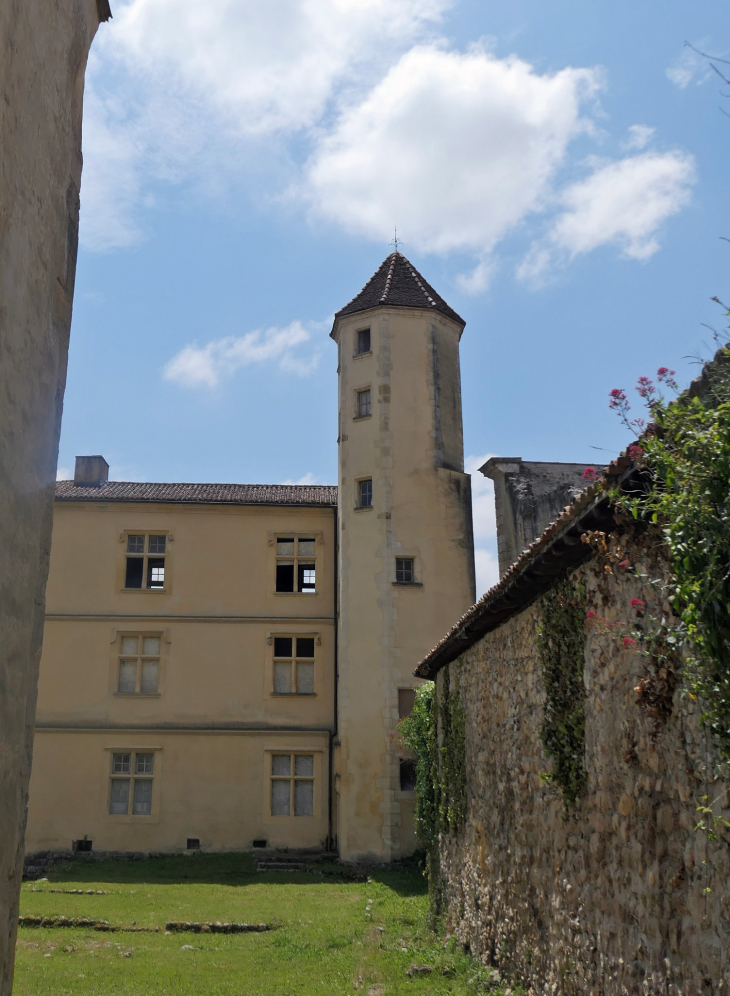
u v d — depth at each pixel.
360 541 24.66
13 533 5.59
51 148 6.35
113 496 26.97
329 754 25.17
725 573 4.11
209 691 25.69
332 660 26.03
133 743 25.19
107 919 15.25
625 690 6.05
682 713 5.06
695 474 4.28
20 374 5.71
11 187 5.54
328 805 24.77
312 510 27.14
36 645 6.01
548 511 15.09
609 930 6.25
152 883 20.03
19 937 13.83
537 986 8.07
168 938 14.08
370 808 22.77
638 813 5.76
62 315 6.66
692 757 4.93
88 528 26.78
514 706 9.37
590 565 6.86
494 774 10.21
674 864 5.18
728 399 4.36
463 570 24.69
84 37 7.14
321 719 25.53
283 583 27.12
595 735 6.69
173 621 26.17
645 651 5.58
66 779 24.86
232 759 25.14
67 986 10.61
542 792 8.18
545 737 7.96
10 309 5.54
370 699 23.44
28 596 5.86
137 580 26.97
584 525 6.11
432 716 15.52
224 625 26.22
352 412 25.80
